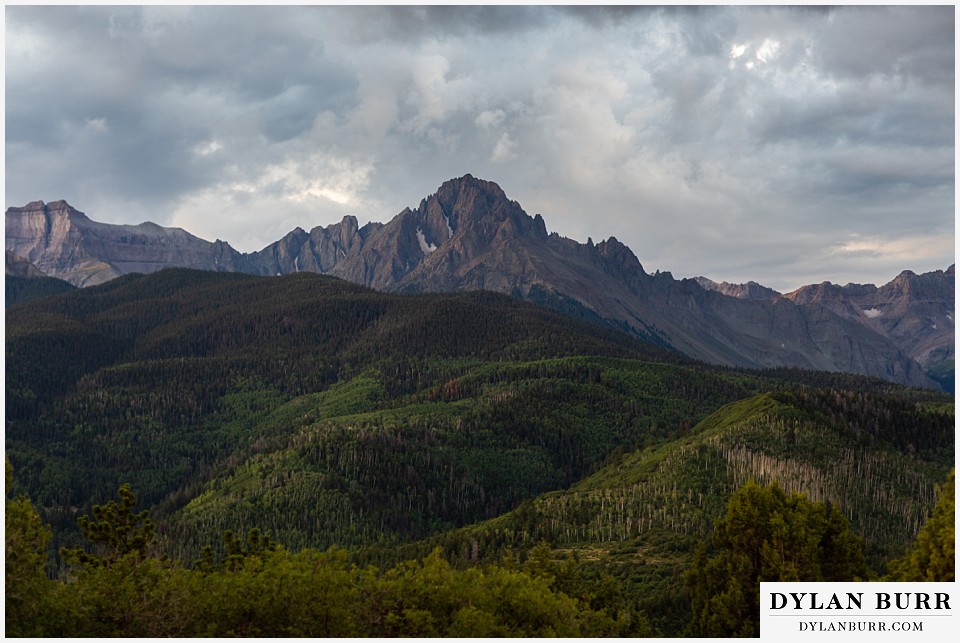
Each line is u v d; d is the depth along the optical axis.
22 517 62.03
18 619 58.75
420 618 61.84
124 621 61.25
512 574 71.94
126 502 82.81
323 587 61.47
